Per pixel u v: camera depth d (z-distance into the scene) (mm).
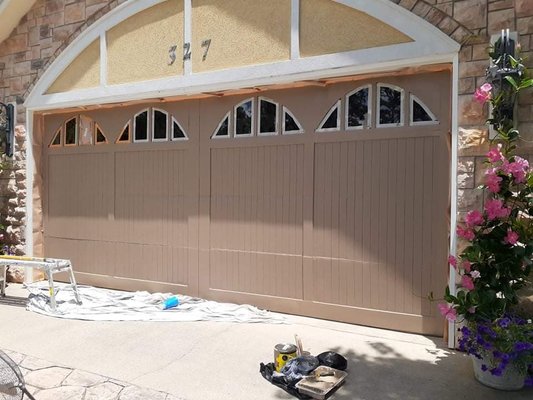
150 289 5867
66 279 6605
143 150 5906
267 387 3312
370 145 4566
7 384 2375
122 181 6082
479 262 3365
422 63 4137
